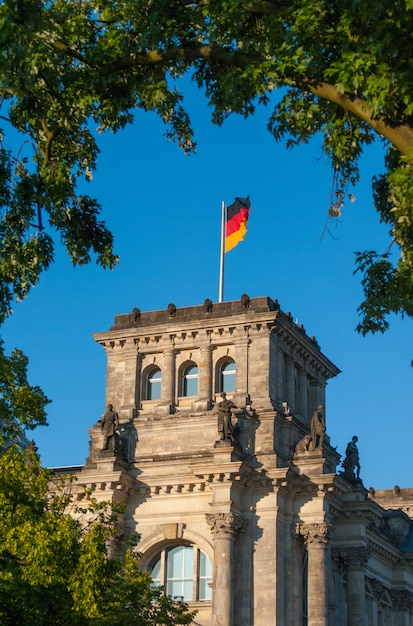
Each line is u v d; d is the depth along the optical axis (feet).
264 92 134.21
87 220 170.40
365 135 143.84
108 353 350.02
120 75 148.56
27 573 174.29
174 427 330.34
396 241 136.67
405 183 120.78
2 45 129.18
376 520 383.65
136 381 341.82
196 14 143.13
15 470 187.62
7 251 161.99
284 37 126.52
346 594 339.36
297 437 330.75
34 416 190.60
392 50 118.83
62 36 152.66
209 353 335.67
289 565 312.50
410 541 395.14
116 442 328.49
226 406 315.37
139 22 143.54
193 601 313.53
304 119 140.05
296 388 346.95
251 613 303.27
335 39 125.90
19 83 138.72
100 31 158.30
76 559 183.93
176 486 320.91
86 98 152.76
